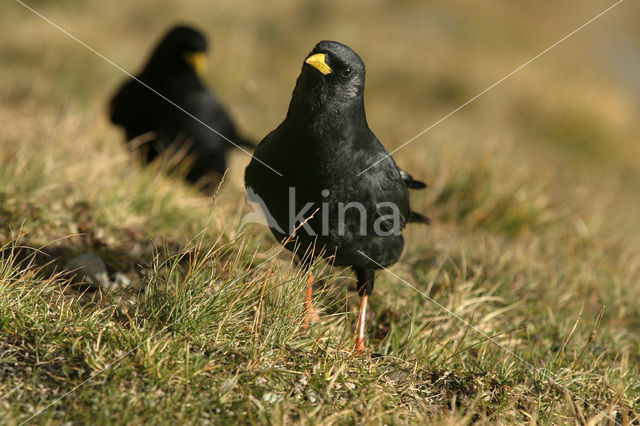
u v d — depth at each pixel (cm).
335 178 738
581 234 1431
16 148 1136
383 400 661
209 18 3109
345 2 3538
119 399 589
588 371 789
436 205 1450
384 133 2239
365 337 873
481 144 2286
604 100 3073
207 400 606
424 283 1029
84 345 650
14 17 2623
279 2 3397
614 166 2748
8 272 716
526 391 727
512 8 4503
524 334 934
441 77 3008
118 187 1094
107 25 2830
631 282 1198
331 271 963
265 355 685
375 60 3066
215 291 728
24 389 591
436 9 3944
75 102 1938
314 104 722
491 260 1130
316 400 644
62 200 1024
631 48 4475
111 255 945
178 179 1311
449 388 718
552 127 2842
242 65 2675
